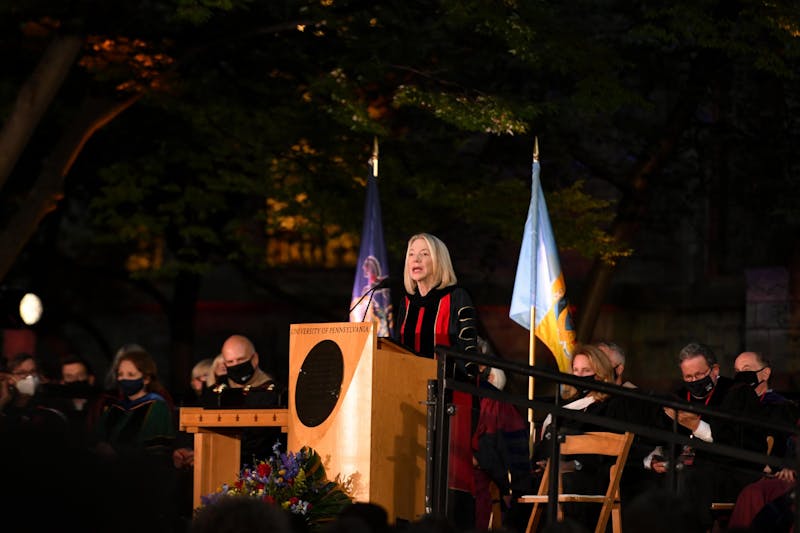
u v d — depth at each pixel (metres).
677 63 43.91
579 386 17.28
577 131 46.84
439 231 43.41
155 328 64.81
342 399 17.92
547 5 36.31
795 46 36.97
